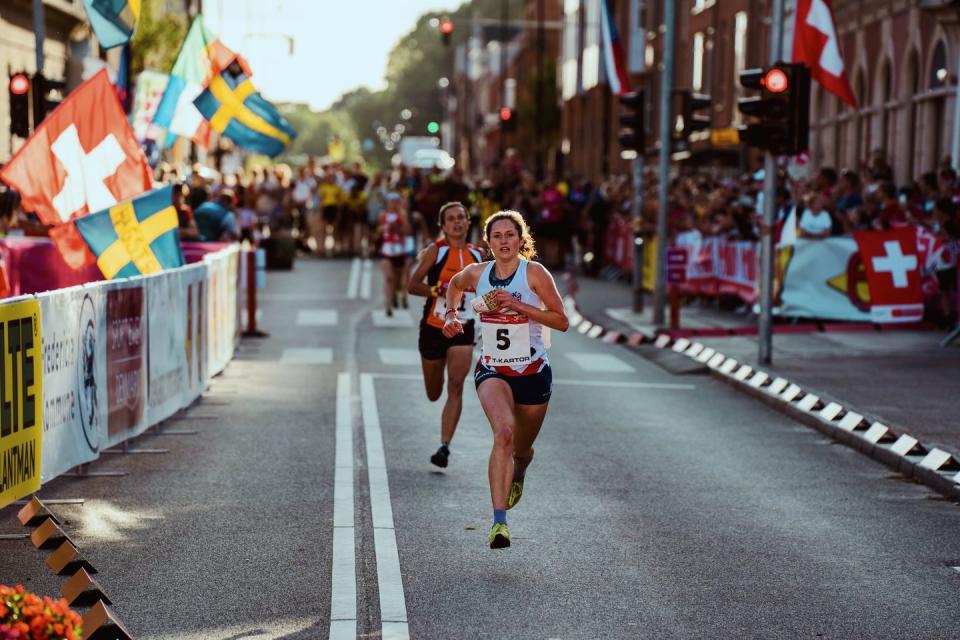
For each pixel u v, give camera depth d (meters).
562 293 39.59
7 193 26.94
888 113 41.53
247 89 28.42
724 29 58.19
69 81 49.56
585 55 91.12
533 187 48.25
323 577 10.77
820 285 29.31
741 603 10.30
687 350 26.28
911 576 11.17
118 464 15.25
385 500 13.57
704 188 36.38
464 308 14.90
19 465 11.60
